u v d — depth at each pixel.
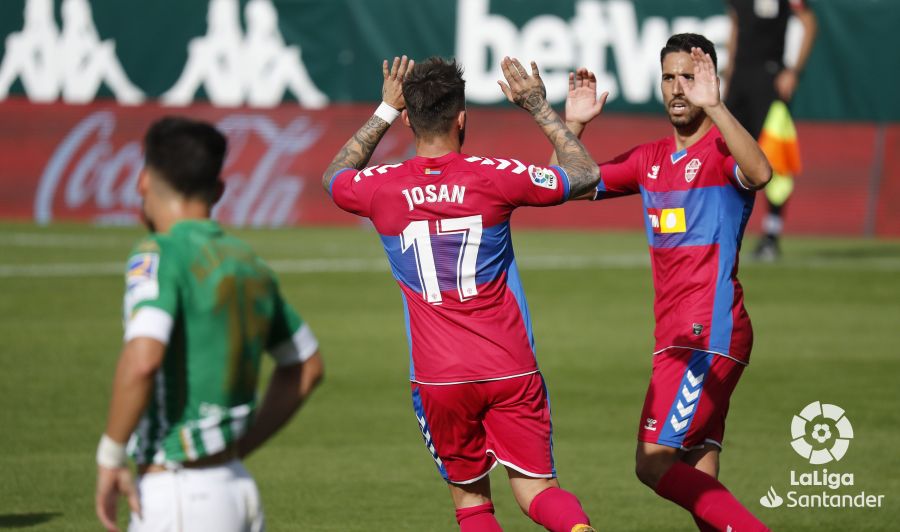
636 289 44.66
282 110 64.88
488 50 64.06
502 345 15.34
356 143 16.58
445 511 20.70
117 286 44.31
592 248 56.16
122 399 11.07
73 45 65.44
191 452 11.64
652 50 63.28
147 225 12.43
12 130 65.62
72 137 65.38
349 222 64.56
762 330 37.12
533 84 16.09
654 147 17.95
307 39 64.56
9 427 25.84
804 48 50.00
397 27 64.12
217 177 12.25
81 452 24.02
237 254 11.99
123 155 64.88
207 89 65.19
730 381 17.22
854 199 62.56
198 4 65.00
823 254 54.25
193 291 11.62
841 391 29.50
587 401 28.64
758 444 25.08
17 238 57.47
